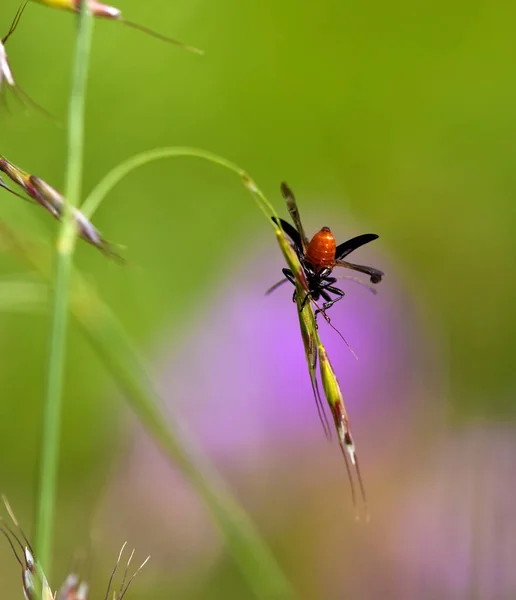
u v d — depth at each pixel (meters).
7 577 0.44
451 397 0.47
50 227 0.36
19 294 0.32
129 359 0.34
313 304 0.30
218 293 0.49
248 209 0.55
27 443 0.49
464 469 0.41
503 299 0.52
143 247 0.53
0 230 0.33
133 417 0.46
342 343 0.47
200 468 0.35
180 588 0.42
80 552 0.43
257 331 0.47
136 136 0.55
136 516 0.44
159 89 0.55
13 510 0.47
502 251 0.54
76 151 0.29
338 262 0.30
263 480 0.44
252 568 0.34
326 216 0.55
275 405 0.46
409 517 0.41
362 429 0.45
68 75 0.52
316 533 0.42
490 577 0.36
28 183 0.29
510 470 0.40
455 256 0.55
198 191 0.55
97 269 0.51
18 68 0.52
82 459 0.47
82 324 0.34
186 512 0.44
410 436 0.45
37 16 0.52
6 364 0.49
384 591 0.39
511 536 0.37
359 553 0.41
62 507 0.45
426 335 0.49
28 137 0.51
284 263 0.50
